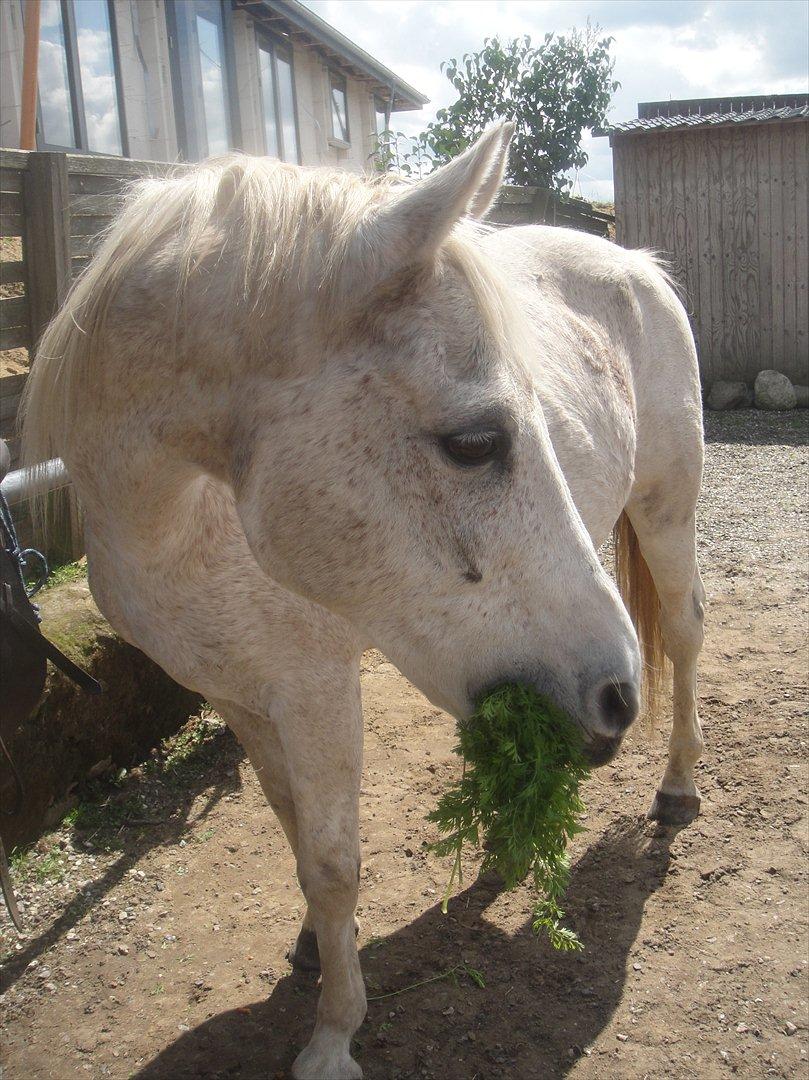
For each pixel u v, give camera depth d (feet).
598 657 3.86
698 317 23.15
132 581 4.74
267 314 3.88
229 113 23.61
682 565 6.83
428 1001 5.49
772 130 21.53
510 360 3.82
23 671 4.89
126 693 7.74
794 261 22.11
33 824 6.86
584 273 6.29
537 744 3.86
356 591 4.06
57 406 4.44
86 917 6.21
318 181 4.00
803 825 6.71
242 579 4.66
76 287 4.38
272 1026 5.41
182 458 4.30
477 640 3.94
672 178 22.49
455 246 3.84
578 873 6.44
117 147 20.12
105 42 19.49
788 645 9.49
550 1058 5.14
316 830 4.84
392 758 7.95
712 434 20.29
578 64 20.97
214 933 6.08
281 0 22.31
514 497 3.82
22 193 8.96
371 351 3.81
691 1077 5.00
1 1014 5.52
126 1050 5.28
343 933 4.99
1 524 4.92
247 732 5.29
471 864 6.58
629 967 5.67
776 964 5.62
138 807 7.36
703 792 7.18
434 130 20.59
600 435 5.67
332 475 3.90
